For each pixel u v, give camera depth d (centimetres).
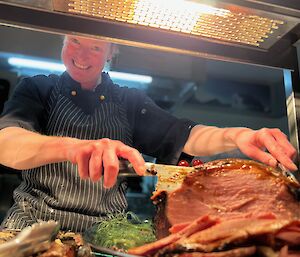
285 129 364
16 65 276
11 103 159
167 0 107
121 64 262
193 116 362
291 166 114
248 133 133
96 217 154
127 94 194
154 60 270
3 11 111
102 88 183
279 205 94
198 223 85
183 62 281
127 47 257
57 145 110
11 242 78
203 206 99
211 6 110
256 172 100
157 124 186
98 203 158
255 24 121
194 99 362
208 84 376
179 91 312
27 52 252
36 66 278
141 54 264
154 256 82
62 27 115
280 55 138
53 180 155
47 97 171
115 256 87
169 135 180
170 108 340
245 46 133
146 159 209
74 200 154
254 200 96
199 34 126
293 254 76
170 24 120
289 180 97
